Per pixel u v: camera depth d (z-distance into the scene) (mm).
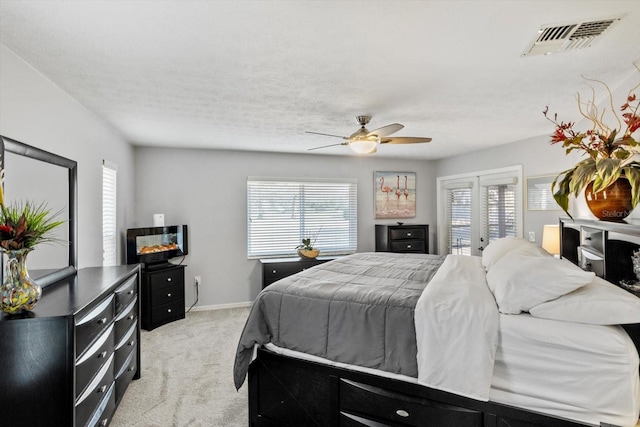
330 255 5398
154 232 4164
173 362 3115
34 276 1998
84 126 2834
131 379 2623
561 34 1718
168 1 1423
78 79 2264
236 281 4957
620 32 1698
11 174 1831
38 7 1460
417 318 1737
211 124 3426
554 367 1481
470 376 1573
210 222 4824
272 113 3066
